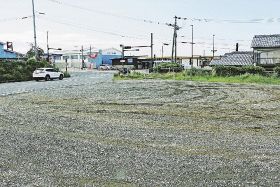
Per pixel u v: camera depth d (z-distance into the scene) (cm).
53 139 991
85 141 966
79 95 2259
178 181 650
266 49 5241
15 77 4506
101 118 1359
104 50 11700
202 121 1294
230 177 672
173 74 4834
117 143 944
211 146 910
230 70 4338
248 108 1647
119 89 2734
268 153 841
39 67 5069
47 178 670
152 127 1174
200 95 2270
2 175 688
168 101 1931
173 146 911
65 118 1355
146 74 5247
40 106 1720
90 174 691
